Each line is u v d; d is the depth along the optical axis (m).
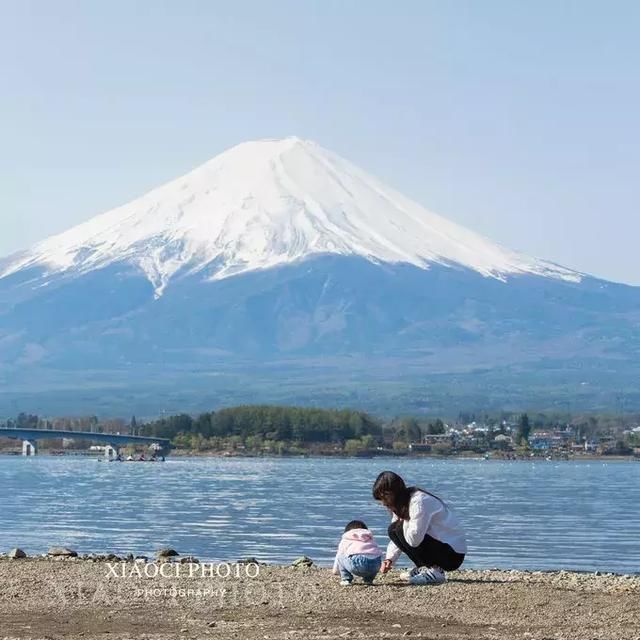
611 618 25.80
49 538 68.06
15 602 27.72
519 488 156.12
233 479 183.75
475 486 163.12
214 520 87.31
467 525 83.94
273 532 75.25
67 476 196.75
